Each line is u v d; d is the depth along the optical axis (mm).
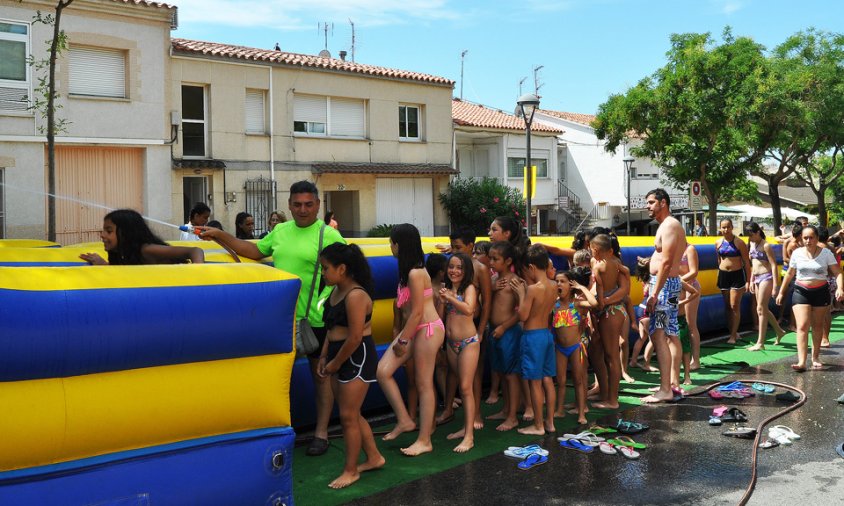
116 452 3656
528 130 16250
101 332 3518
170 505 3719
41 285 3473
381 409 7016
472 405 5789
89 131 17672
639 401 7355
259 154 21031
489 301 6270
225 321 3895
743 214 42312
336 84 22594
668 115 22609
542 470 5270
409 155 24719
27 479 3387
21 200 16891
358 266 4914
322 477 5121
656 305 7262
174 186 19250
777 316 12258
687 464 5395
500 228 6750
